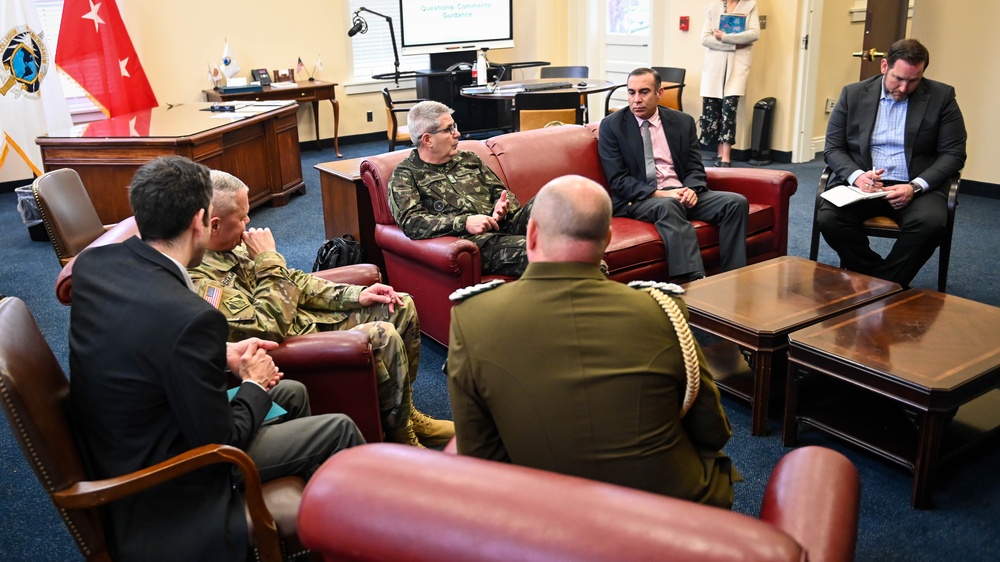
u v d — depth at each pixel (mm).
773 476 1244
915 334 2322
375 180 3225
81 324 1507
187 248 1633
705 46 6395
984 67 5051
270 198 5625
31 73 4930
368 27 7973
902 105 3564
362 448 1010
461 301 1349
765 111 6359
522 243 2979
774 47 6379
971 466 2352
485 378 1269
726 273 2938
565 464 1246
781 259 3078
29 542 2129
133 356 1450
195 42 6934
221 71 7004
